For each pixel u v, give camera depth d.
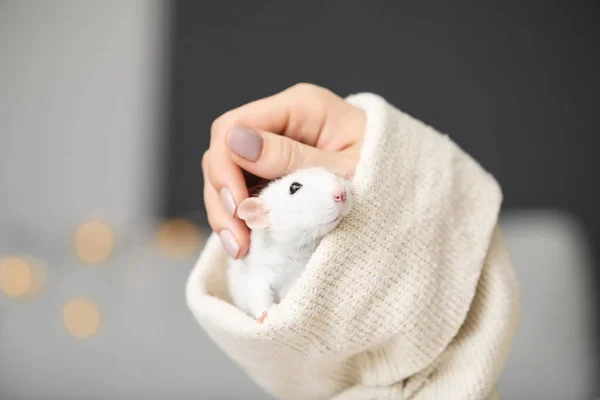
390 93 1.25
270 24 1.25
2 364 0.80
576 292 0.91
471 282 0.37
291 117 0.40
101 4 1.24
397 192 0.36
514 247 0.96
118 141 1.25
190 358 0.80
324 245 0.35
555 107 1.24
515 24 1.24
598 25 1.23
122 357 0.80
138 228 1.16
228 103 1.25
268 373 0.37
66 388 0.79
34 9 1.23
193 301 0.37
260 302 0.38
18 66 1.24
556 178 1.24
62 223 1.25
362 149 0.37
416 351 0.36
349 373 0.38
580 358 0.85
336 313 0.35
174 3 1.24
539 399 0.82
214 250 0.40
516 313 0.39
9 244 1.11
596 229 1.23
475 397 0.37
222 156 0.39
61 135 1.25
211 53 1.24
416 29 1.24
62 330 0.83
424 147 0.38
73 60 1.24
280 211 0.37
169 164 1.25
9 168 1.25
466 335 0.38
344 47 1.25
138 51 1.24
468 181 0.39
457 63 1.24
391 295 0.35
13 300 0.89
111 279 0.93
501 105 1.24
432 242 0.36
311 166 0.38
